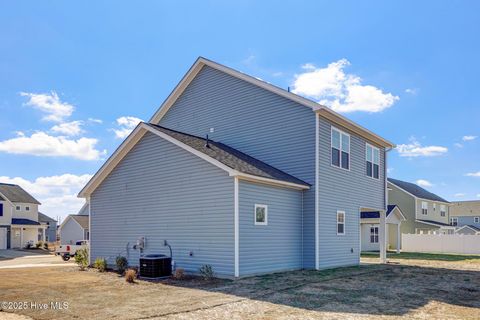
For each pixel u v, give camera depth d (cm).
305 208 1561
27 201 4612
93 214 1731
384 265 1858
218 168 1316
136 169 1580
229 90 1814
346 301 924
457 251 3097
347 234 1773
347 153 1817
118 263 1520
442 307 882
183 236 1390
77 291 1055
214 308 837
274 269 1399
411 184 4578
